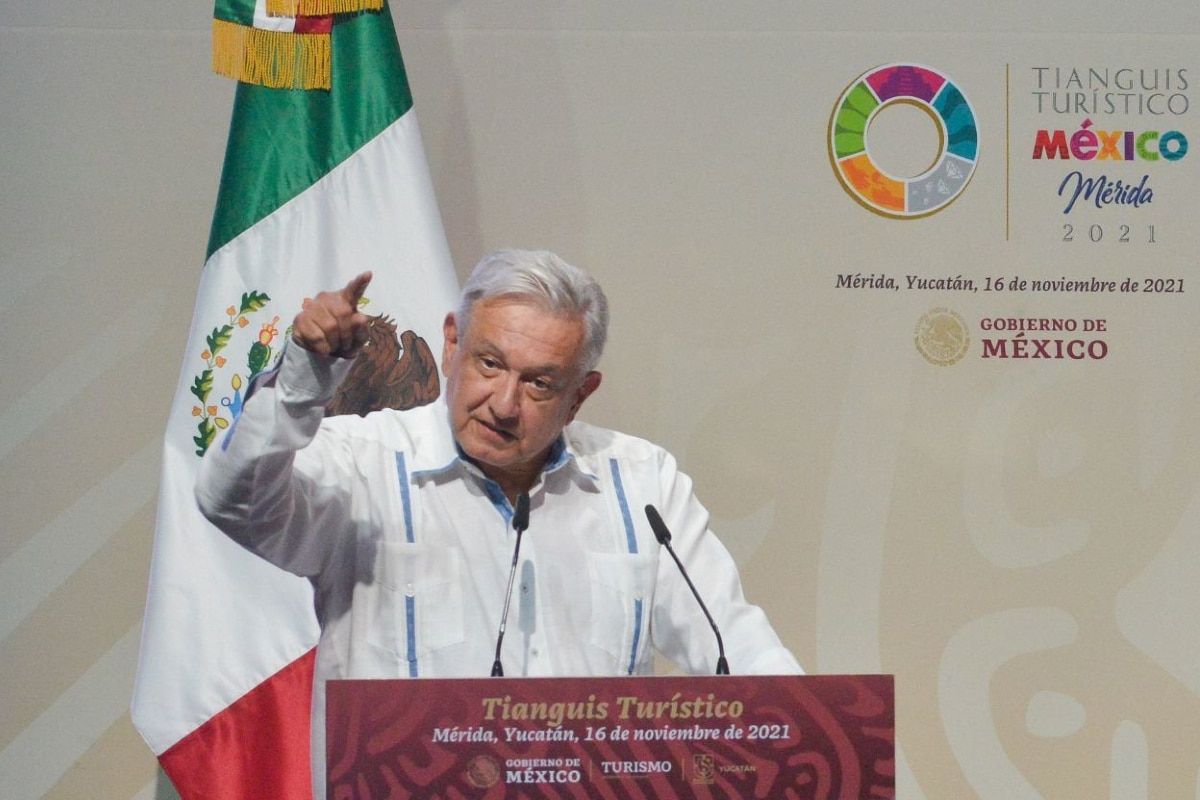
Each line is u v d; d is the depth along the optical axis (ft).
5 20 39.01
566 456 26.35
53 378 38.14
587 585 25.61
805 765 17.75
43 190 38.65
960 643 38.83
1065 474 39.60
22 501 37.70
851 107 40.42
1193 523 39.63
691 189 39.86
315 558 24.56
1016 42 41.04
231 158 34.76
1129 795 38.55
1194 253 40.68
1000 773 38.47
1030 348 40.01
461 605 24.85
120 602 37.63
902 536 39.09
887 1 40.88
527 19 40.11
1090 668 38.96
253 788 31.94
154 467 38.06
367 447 25.84
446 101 39.68
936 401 39.60
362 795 17.15
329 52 35.22
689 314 39.40
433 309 34.12
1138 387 40.09
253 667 32.48
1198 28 41.42
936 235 40.22
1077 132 40.86
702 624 26.16
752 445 39.11
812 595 38.75
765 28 40.55
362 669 24.23
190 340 33.86
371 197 34.73
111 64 39.17
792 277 39.73
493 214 39.40
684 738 17.63
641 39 40.29
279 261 34.19
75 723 37.19
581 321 23.63
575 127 39.86
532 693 17.46
